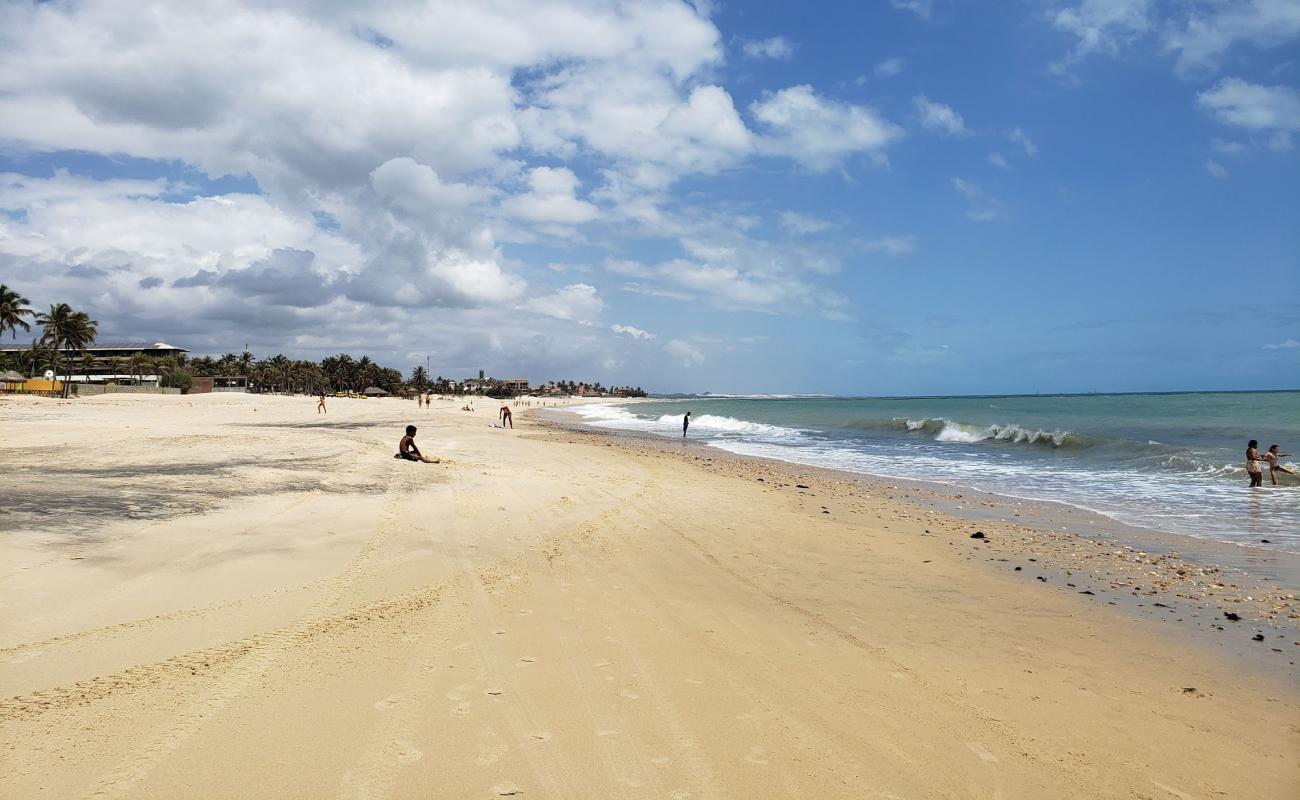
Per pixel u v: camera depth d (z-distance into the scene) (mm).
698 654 5902
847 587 8617
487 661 5453
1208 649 6730
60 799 3359
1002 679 5793
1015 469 24250
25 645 5141
